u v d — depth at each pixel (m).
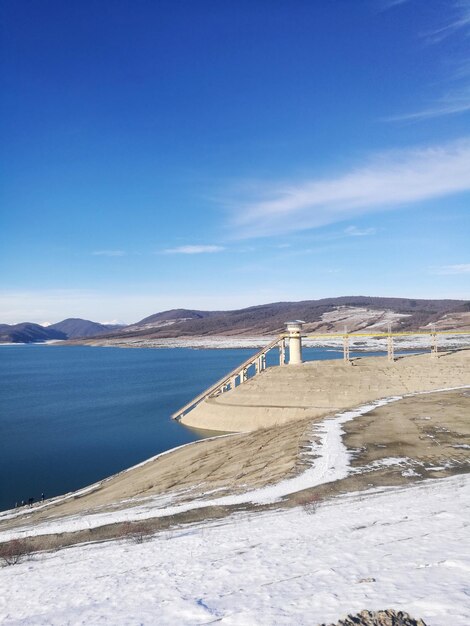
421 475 30.16
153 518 26.17
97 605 13.88
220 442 60.66
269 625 10.53
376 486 28.22
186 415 95.88
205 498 30.28
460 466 31.91
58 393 141.12
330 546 16.70
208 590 13.60
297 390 90.50
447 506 21.69
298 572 14.12
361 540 17.11
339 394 87.88
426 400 62.25
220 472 39.97
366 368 96.00
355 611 10.72
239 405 89.75
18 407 116.44
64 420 98.94
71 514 36.88
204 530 22.50
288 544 17.80
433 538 16.34
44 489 57.72
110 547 21.95
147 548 20.50
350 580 12.80
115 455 71.62
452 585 11.67
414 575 12.66
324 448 37.97
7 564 21.80
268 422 82.69
